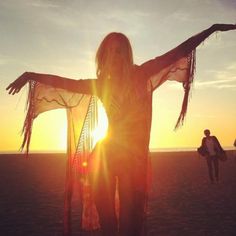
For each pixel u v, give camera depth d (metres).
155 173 24.70
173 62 2.81
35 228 7.91
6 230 7.74
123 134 2.67
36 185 17.30
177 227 7.73
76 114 3.11
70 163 3.08
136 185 2.62
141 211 2.61
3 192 14.54
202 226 7.80
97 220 3.01
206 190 14.30
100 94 2.81
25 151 2.98
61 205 11.16
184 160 48.34
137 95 2.73
